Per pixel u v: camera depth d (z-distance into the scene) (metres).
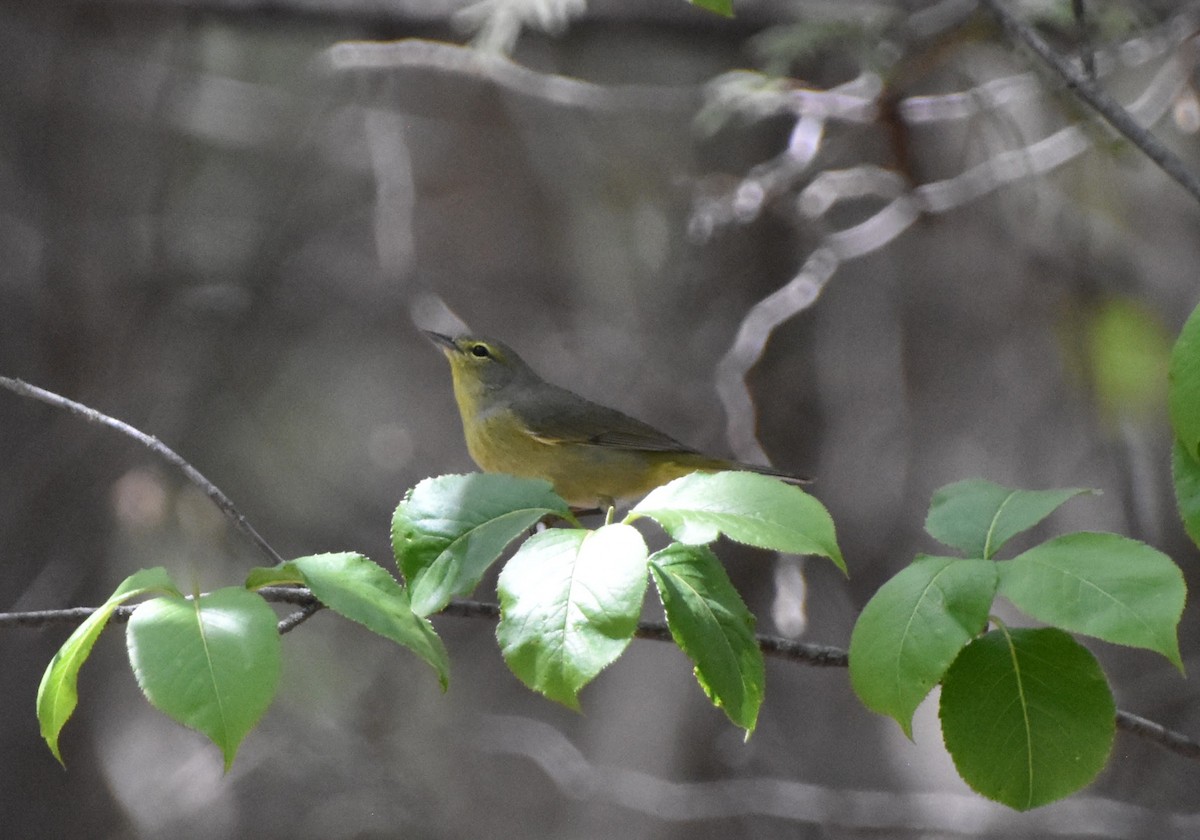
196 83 15.05
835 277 12.88
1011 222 12.45
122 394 13.79
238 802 14.60
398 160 12.70
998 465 12.74
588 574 3.60
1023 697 4.01
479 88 15.17
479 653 15.53
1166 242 12.75
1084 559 3.74
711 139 13.45
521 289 15.37
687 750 13.98
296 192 14.78
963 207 12.53
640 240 14.12
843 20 11.18
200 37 15.09
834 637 12.86
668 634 5.23
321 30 13.95
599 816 14.76
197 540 13.49
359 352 15.64
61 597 13.13
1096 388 11.66
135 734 15.59
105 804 14.23
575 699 3.48
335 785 14.58
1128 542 3.77
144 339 14.05
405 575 3.97
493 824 14.85
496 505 4.05
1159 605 3.59
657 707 14.32
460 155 15.46
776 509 3.75
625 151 14.12
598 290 15.07
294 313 15.00
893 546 12.64
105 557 13.53
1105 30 10.93
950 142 12.81
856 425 12.81
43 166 14.12
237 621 3.51
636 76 14.56
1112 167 12.05
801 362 12.83
